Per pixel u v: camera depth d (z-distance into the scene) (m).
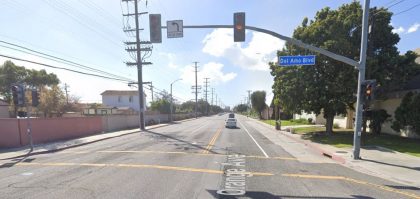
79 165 14.47
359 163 15.19
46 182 10.95
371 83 15.70
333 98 27.33
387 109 29.58
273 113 85.75
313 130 36.38
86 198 8.85
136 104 97.19
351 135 28.78
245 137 30.47
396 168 14.02
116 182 10.84
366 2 15.74
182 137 30.33
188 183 10.69
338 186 10.62
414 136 25.09
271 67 32.78
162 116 74.62
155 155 17.61
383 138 25.53
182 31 15.25
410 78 26.27
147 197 8.95
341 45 25.89
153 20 15.16
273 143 25.05
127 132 37.81
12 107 47.66
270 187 10.24
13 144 23.11
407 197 9.43
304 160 16.58
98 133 36.44
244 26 15.22
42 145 23.84
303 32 28.34
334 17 27.73
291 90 28.34
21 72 69.38
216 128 45.62
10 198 8.95
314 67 27.36
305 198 9.01
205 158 16.52
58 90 49.69
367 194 9.66
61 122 29.48
